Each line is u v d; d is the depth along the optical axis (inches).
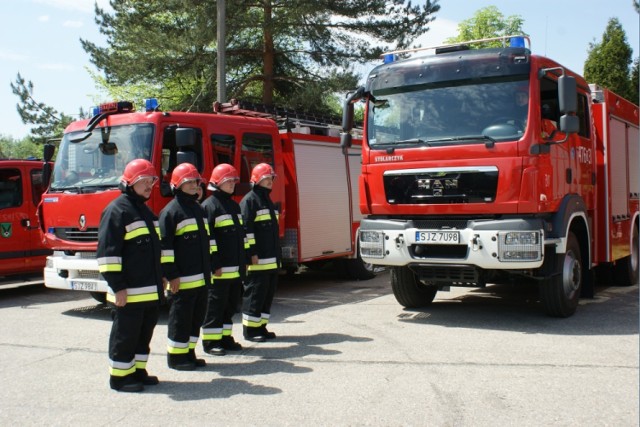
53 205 334.3
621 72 1128.8
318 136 426.9
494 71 277.1
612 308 326.3
